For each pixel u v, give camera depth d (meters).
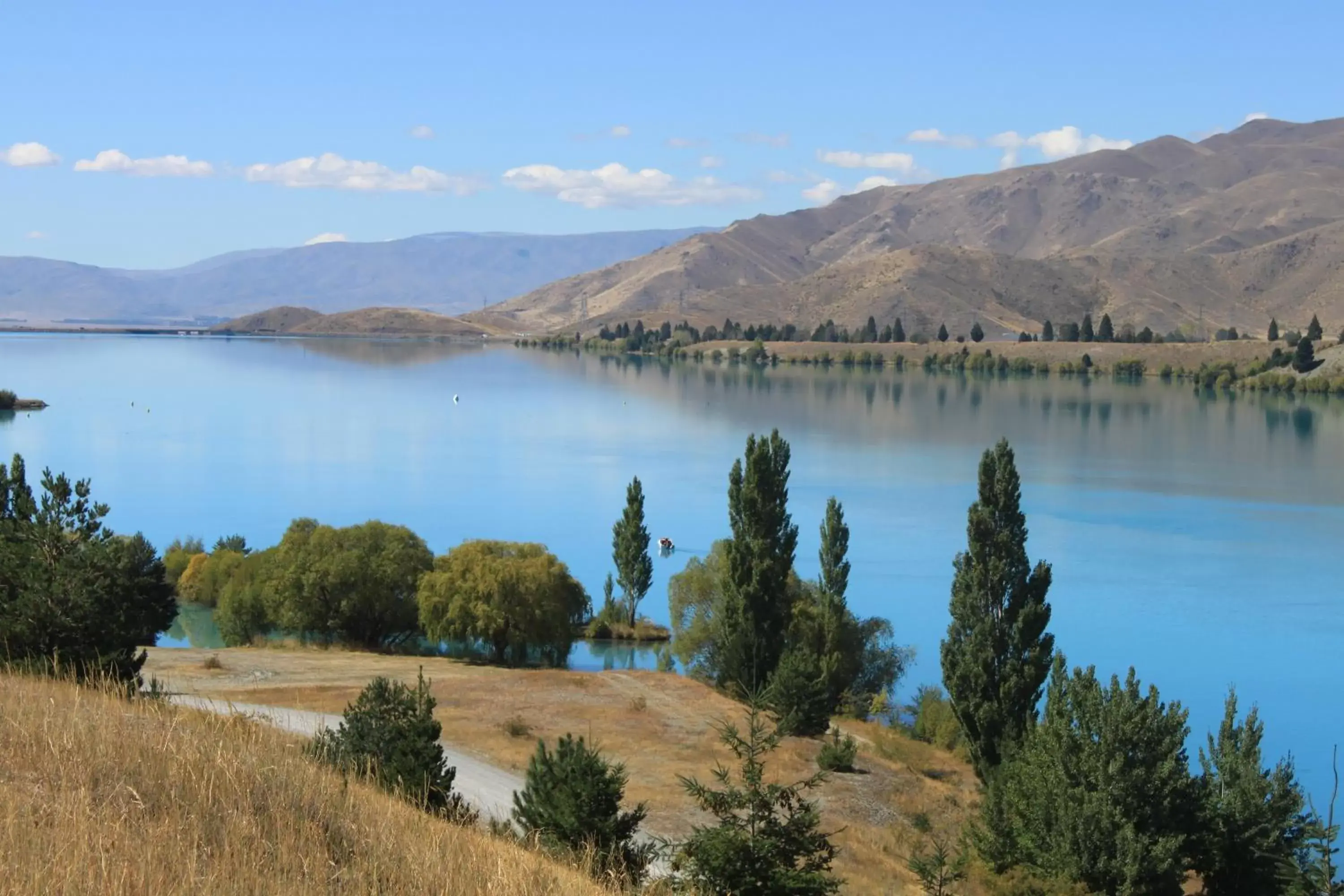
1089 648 81.88
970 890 34.06
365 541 75.06
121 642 31.16
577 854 23.44
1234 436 197.75
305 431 196.88
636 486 86.12
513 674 58.66
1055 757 35.41
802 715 50.91
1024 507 135.75
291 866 15.06
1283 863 34.75
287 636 76.25
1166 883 33.41
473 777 39.25
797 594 68.88
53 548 31.52
